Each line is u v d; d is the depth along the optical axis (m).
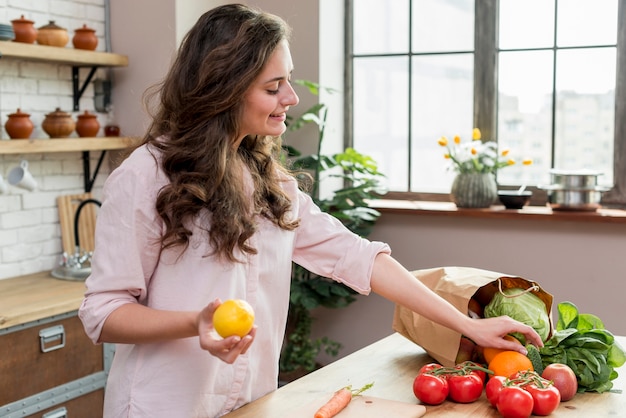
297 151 3.65
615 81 3.46
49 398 2.87
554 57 3.56
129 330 1.42
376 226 3.79
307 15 3.73
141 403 1.55
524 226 3.49
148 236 1.50
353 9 3.95
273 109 1.54
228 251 1.52
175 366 1.54
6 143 2.95
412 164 3.90
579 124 3.55
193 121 1.54
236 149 1.62
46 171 3.43
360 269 1.77
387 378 1.81
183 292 1.53
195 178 1.50
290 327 3.73
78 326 2.97
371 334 3.85
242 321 1.28
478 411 1.60
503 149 3.71
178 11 3.55
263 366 1.71
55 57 3.19
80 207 3.30
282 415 1.58
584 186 3.36
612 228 3.33
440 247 3.66
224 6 1.54
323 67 3.77
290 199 1.72
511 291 1.82
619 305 3.36
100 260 1.49
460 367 1.70
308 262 1.84
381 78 3.93
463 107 3.77
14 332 2.73
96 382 3.05
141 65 3.64
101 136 3.69
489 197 3.54
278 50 1.52
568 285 3.44
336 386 1.76
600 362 1.72
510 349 1.71
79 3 3.56
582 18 3.50
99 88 3.65
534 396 1.56
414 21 3.82
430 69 3.82
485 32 3.67
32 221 3.38
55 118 3.23
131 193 1.49
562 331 1.80
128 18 3.65
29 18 3.33
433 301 1.74
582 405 1.64
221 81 1.49
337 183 3.96
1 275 3.27
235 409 1.65
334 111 3.89
